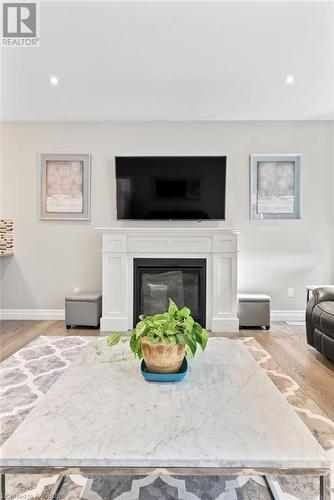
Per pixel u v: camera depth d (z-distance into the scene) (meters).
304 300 4.18
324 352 2.68
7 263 4.18
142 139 4.15
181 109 3.78
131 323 3.71
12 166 4.17
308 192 4.16
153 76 3.02
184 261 3.70
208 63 2.80
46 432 0.99
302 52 2.64
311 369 2.59
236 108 3.75
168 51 2.62
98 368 1.49
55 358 2.78
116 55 2.67
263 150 4.15
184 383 1.33
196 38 2.45
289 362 2.74
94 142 4.16
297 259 4.18
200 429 1.01
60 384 1.32
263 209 4.16
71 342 3.22
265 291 4.17
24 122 4.15
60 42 2.49
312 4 2.11
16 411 1.91
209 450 0.91
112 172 4.16
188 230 3.64
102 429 1.01
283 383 2.33
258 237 4.16
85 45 2.53
